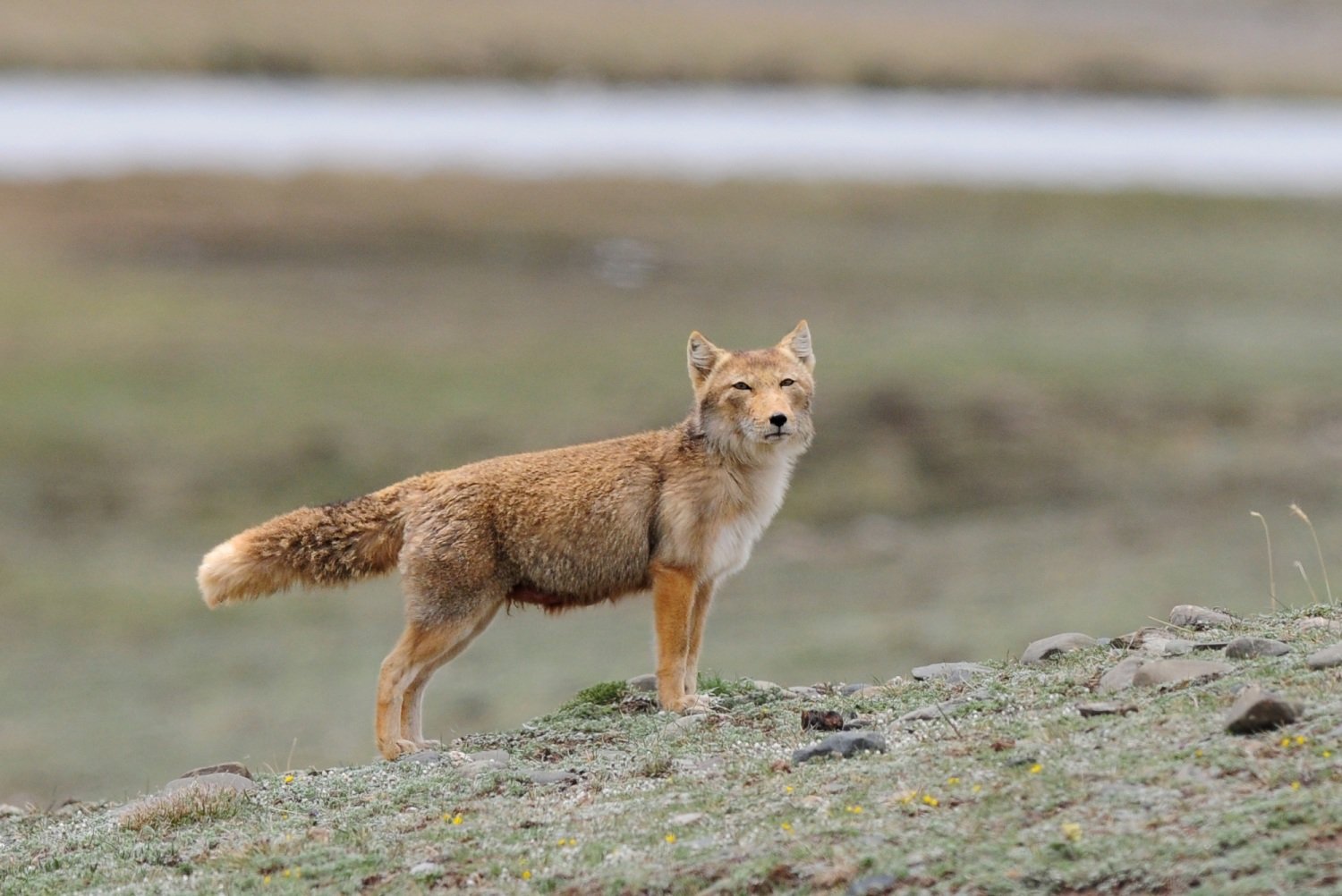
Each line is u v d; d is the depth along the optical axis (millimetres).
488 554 31828
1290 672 24422
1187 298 160375
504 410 117500
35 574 87188
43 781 59938
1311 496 99375
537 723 32406
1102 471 106312
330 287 155250
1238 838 18406
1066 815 20094
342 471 105500
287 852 24172
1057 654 30703
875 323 146000
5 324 133125
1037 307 155000
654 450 32812
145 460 105188
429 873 22094
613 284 161750
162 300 145250
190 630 80688
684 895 20016
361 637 80188
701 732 28328
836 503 100812
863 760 24203
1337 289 165375
